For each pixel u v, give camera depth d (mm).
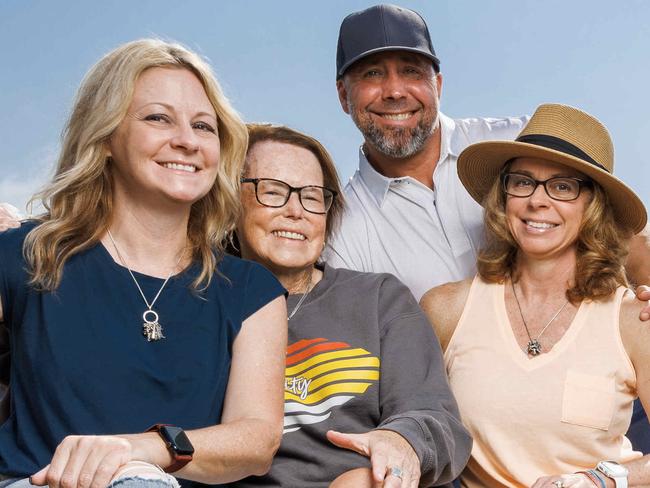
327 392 2986
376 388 2992
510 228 3334
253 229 3242
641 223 3297
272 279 2803
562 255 3279
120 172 2668
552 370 3129
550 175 3281
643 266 3902
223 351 2646
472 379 3207
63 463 2135
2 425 2596
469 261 4160
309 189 3262
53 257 2574
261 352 2680
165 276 2695
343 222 4215
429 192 4230
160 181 2592
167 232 2705
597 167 3197
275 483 2896
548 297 3277
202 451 2369
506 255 3389
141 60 2615
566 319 3225
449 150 4273
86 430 2449
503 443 3123
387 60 4230
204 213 2824
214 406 2613
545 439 3086
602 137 3385
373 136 4266
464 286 3434
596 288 3195
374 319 3107
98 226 2678
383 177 4238
